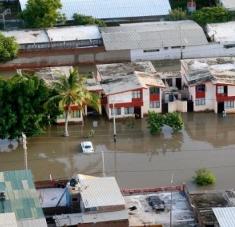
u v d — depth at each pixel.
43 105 124.19
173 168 118.06
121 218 93.62
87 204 94.62
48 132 130.00
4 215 88.69
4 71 155.50
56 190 105.00
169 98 138.00
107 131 130.75
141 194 104.38
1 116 122.25
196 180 112.88
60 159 122.00
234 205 98.69
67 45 158.50
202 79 136.25
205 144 126.12
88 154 123.19
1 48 151.88
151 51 158.50
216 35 161.12
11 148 125.44
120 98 133.25
